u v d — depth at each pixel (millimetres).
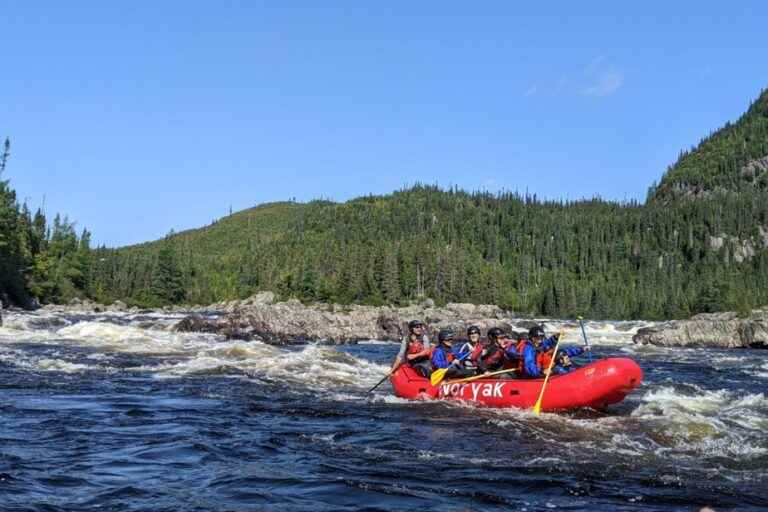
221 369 17375
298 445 9070
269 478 7316
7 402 11844
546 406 11969
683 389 17359
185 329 34188
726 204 186000
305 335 37250
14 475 7160
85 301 101562
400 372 14047
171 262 116438
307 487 6984
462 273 118875
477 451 8812
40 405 11664
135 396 13016
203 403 12414
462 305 106250
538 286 144375
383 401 13148
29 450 8375
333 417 11281
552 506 6469
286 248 171250
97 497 6504
